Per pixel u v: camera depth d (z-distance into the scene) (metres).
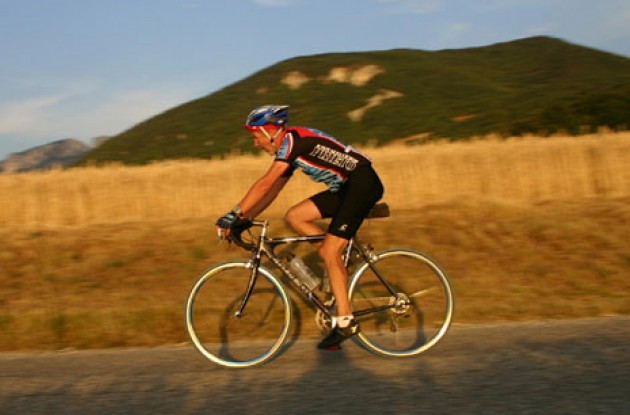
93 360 4.16
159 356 4.21
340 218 3.94
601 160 12.12
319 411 3.07
